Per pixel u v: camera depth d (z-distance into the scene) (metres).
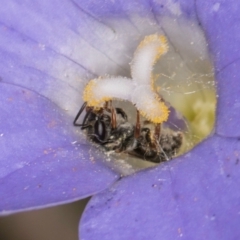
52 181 0.08
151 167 0.08
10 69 0.08
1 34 0.08
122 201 0.07
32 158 0.08
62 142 0.08
